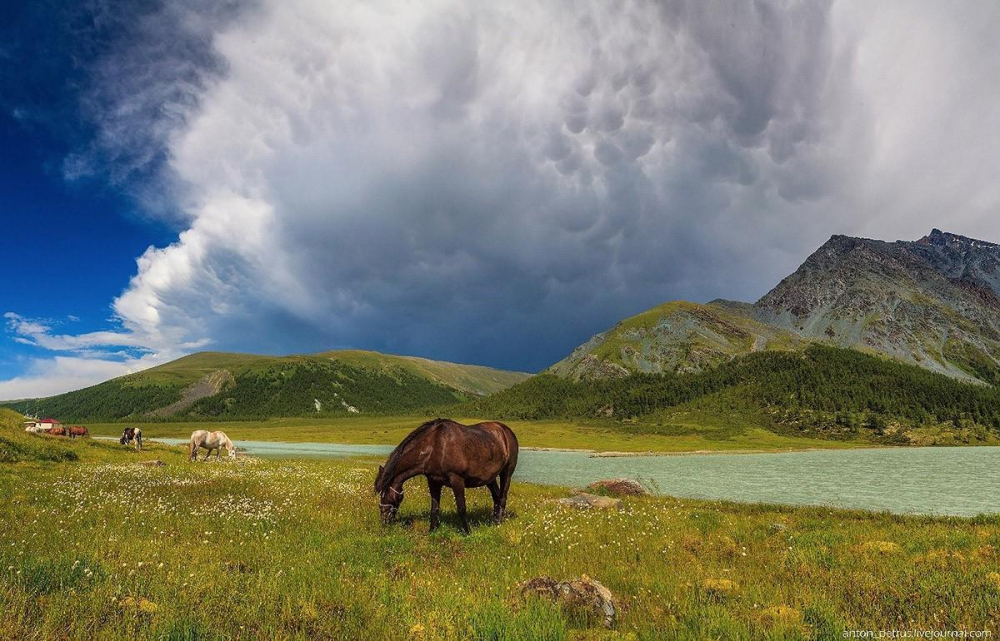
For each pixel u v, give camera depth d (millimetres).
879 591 8570
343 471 32094
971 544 12812
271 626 6418
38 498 15781
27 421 46156
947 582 8820
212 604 7094
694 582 9234
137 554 9836
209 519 13875
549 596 7910
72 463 27688
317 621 6836
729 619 7012
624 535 13688
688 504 24453
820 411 197250
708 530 15438
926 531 16031
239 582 8211
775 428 182250
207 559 9945
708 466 75562
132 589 7566
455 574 9516
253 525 13320
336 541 11758
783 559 11117
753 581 9398
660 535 13992
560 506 18781
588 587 7945
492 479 15219
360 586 8289
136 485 19219
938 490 40281
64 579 7703
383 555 10766
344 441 150375
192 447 40250
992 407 199375
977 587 8523
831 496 35719
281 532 12875
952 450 127875
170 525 13062
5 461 25391
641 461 90438
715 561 11203
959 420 184375
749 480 50656
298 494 19125
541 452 126875
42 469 23688
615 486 28516
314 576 8844
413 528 13852
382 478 14156
